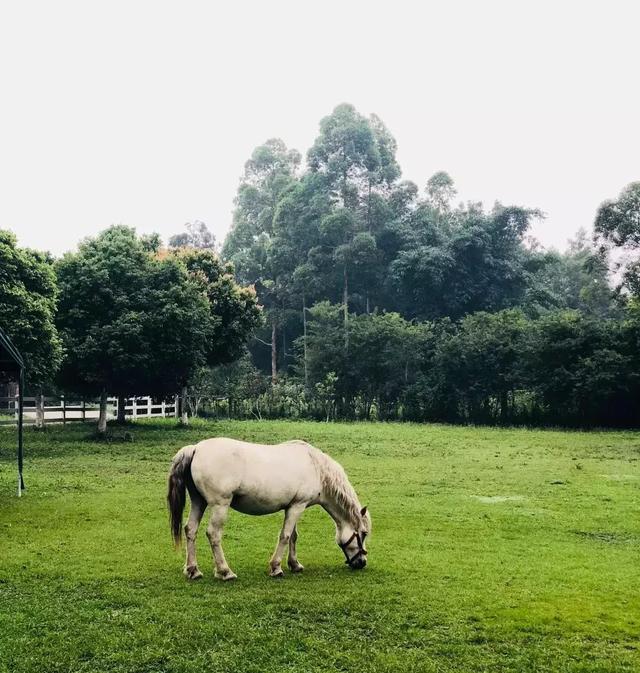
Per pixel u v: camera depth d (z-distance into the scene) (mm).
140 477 14422
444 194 58969
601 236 37219
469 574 7520
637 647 5598
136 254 24172
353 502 7707
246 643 5551
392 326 36938
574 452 20297
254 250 56094
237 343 30141
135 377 23672
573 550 8648
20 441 12227
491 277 47594
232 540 9094
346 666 5148
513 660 5293
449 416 34781
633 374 29438
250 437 24469
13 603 6406
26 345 18672
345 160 52000
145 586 6984
